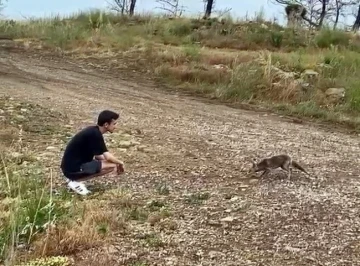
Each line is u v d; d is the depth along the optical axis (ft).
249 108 50.93
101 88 54.90
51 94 50.57
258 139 40.19
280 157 30.83
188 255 22.02
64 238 22.34
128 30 79.87
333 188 29.35
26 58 68.08
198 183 30.09
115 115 28.86
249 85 54.19
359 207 26.71
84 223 23.62
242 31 78.69
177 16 90.02
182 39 76.33
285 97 52.34
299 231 24.08
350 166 33.99
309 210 26.22
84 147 28.55
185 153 35.83
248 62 58.59
